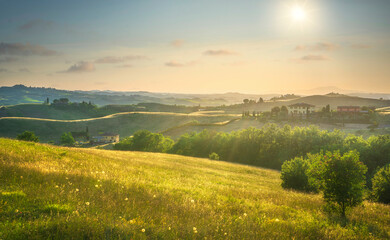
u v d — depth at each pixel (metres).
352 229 9.52
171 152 98.88
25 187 8.00
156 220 6.88
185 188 14.23
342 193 11.72
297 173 25.33
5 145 17.17
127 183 11.81
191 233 6.05
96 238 5.01
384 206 16.84
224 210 9.70
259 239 6.59
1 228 4.82
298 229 8.23
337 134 69.44
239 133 86.75
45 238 4.74
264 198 14.82
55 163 14.87
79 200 7.44
